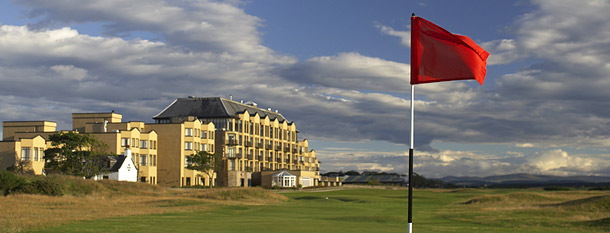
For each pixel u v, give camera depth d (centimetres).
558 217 4369
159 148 12325
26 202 5012
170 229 2959
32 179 6581
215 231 2881
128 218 3662
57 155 9931
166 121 14400
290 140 17312
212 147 13325
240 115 14400
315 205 6412
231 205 5559
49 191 6050
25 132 11856
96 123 12312
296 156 17750
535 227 3759
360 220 4059
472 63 1903
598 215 4466
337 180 16750
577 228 3709
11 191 5938
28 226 2938
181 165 12244
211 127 13288
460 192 11275
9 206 4553
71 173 9494
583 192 8362
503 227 3772
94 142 10025
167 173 12250
